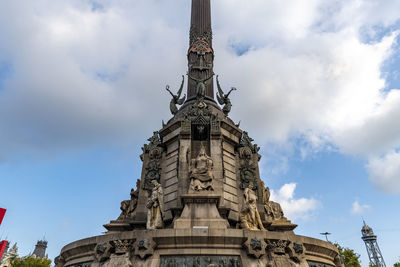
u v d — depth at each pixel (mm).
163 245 14297
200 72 28656
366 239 114438
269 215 22500
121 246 14461
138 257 14086
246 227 17672
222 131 23562
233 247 14461
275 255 14680
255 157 24344
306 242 16344
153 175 22922
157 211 18047
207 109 24516
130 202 23094
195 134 23594
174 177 21547
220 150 21688
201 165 19422
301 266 15062
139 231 14625
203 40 30422
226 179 21594
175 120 23875
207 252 14094
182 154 21422
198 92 25922
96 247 14977
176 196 20328
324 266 17094
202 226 16344
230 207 20406
